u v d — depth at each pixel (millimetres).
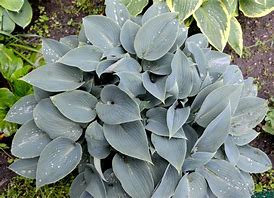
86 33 1203
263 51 1557
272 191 1368
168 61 1173
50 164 1130
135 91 1143
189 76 1137
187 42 1202
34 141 1183
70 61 1149
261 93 1509
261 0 1482
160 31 1173
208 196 1162
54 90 1140
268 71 1535
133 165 1132
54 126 1150
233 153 1188
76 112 1128
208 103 1131
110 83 1202
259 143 1463
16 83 1334
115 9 1271
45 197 1323
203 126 1158
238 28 1496
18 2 1414
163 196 1105
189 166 1141
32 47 1488
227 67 1246
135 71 1162
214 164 1173
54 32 1531
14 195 1344
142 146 1090
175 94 1140
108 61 1153
